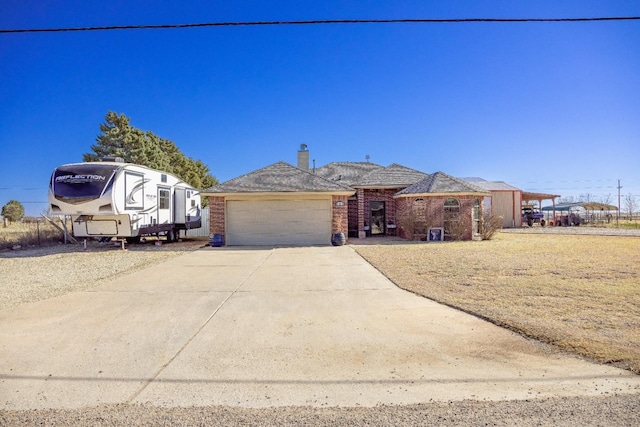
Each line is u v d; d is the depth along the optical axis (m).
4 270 11.59
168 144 48.94
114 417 3.47
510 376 4.18
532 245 16.58
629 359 4.47
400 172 24.14
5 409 3.64
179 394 3.91
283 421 3.36
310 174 19.61
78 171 15.20
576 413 3.39
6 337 5.62
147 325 6.14
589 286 8.23
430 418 3.36
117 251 16.30
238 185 18.50
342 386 4.04
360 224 21.98
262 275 10.30
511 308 6.66
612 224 35.31
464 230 19.45
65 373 4.42
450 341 5.27
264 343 5.31
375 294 8.04
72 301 7.68
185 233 24.44
